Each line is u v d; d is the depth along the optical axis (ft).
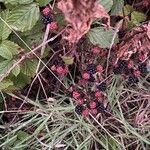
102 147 1.76
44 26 1.65
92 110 1.69
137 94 1.83
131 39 1.71
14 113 1.78
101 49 1.71
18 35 1.62
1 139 1.72
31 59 1.67
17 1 1.55
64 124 1.73
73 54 1.69
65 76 1.79
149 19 1.87
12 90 1.72
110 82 1.82
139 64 1.77
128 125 1.75
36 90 1.85
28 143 1.68
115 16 1.77
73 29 1.48
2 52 1.57
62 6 1.41
